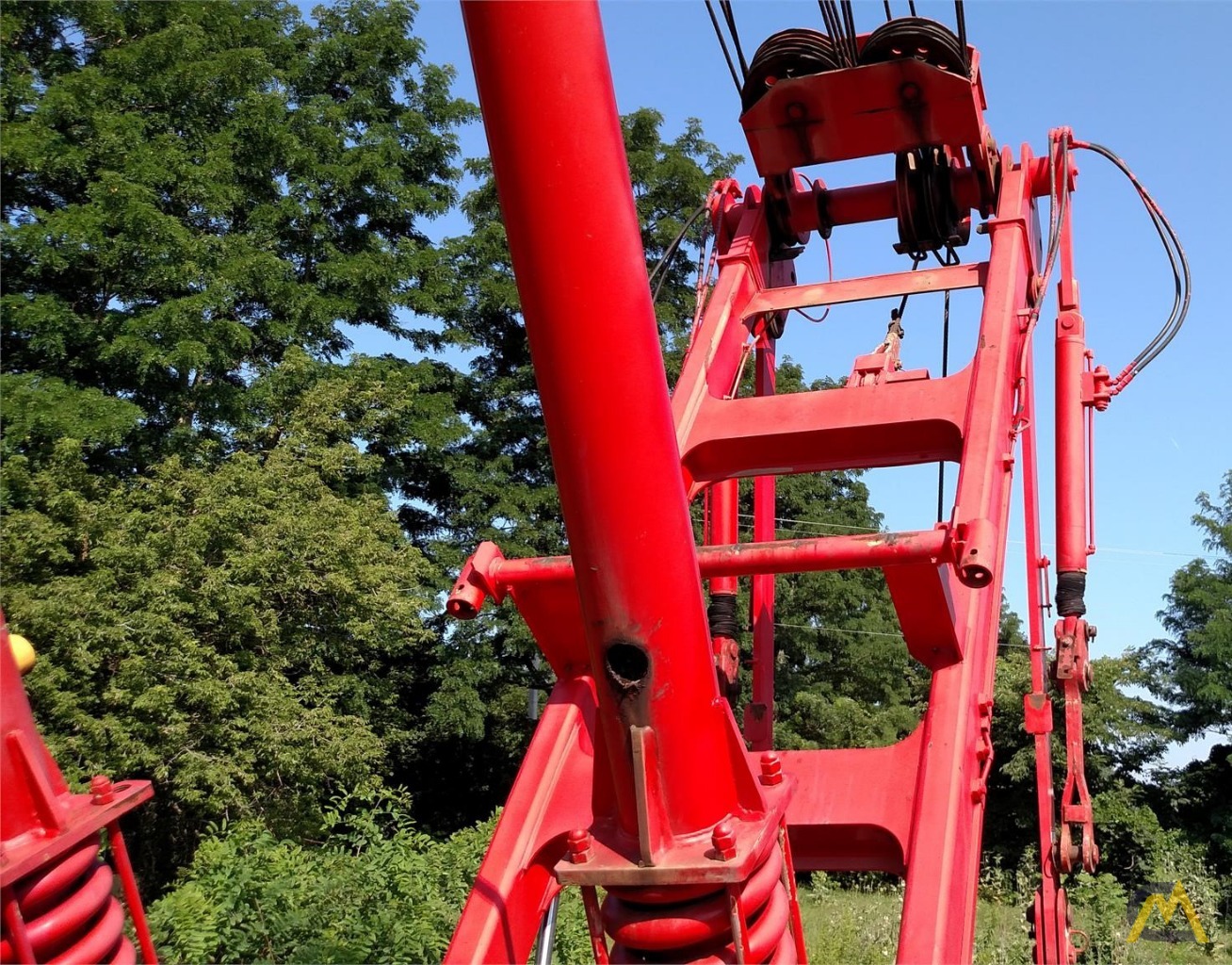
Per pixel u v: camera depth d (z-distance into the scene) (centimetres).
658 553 239
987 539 317
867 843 377
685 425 468
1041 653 538
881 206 575
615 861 266
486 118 212
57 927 231
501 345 2366
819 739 2620
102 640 1277
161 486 1435
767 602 582
